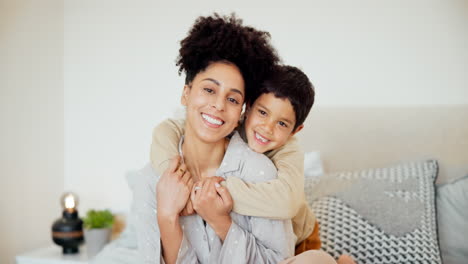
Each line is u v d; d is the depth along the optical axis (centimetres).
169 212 109
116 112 252
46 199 245
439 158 200
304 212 136
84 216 256
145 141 248
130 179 205
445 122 201
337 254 155
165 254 113
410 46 215
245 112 128
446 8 211
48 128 247
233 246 109
